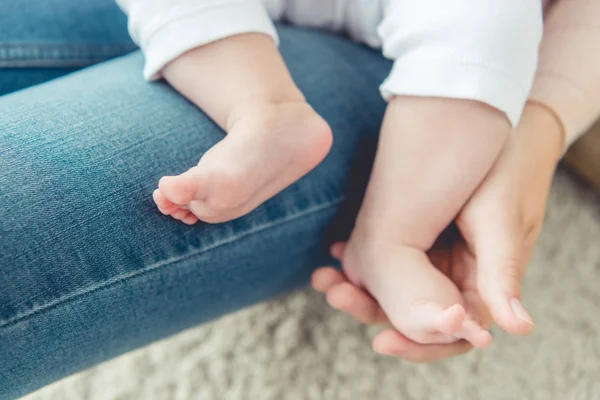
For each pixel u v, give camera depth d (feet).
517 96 2.10
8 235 1.90
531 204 2.20
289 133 2.08
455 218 2.21
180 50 2.13
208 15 2.13
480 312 2.13
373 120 2.29
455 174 2.11
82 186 1.98
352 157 2.25
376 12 2.31
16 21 2.35
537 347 2.77
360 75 2.34
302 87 2.26
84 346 2.02
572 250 2.99
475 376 2.71
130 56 2.35
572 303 2.86
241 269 2.15
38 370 1.99
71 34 2.41
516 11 2.08
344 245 2.25
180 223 2.05
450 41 2.09
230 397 2.64
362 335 2.77
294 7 2.42
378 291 2.14
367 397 2.66
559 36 2.34
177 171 2.07
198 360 2.71
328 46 2.38
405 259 2.12
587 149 3.00
